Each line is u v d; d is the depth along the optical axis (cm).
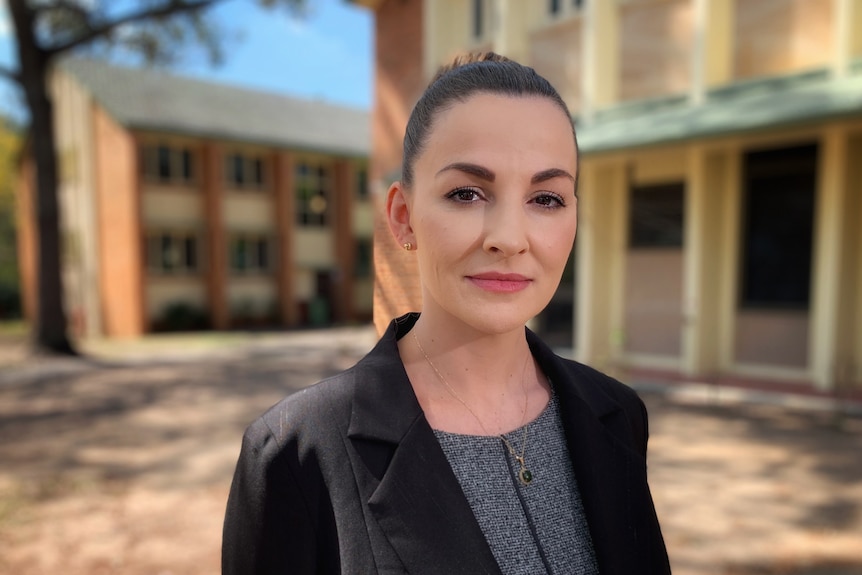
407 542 85
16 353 1504
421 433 93
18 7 1299
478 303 92
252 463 93
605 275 957
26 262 2562
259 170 2286
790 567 346
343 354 1426
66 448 639
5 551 398
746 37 807
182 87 2394
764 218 818
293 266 2345
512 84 94
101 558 387
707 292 841
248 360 1339
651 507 110
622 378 829
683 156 868
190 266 2147
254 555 91
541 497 101
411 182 98
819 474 491
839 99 632
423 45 1134
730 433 607
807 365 789
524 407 108
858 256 744
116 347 1698
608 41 909
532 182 92
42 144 1377
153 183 2041
